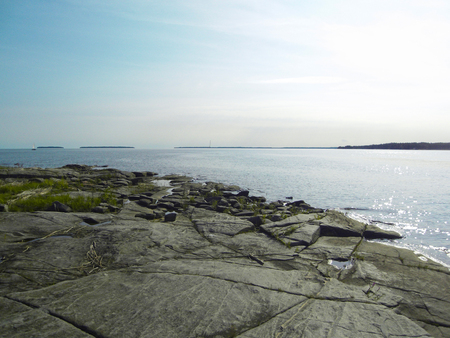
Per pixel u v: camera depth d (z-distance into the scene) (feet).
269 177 122.21
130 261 21.97
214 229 32.58
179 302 15.90
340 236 33.76
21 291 16.81
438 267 24.39
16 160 241.14
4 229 28.48
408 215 53.57
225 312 15.12
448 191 84.53
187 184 85.25
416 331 13.98
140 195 56.54
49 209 40.09
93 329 13.20
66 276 19.19
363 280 21.27
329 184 100.32
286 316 15.03
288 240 29.32
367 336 13.43
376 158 366.22
